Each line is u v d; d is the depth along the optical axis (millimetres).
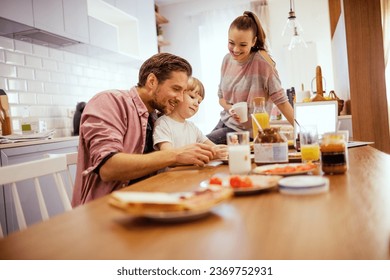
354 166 1157
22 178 1090
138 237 594
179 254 515
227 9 6078
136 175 1215
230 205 763
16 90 3215
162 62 1576
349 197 763
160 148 1749
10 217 2264
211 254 508
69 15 3271
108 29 3885
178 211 643
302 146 1281
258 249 516
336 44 4074
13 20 2672
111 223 682
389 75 4297
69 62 3918
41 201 1134
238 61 2535
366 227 575
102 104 1406
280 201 769
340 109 3156
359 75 2961
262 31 2523
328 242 526
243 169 1096
